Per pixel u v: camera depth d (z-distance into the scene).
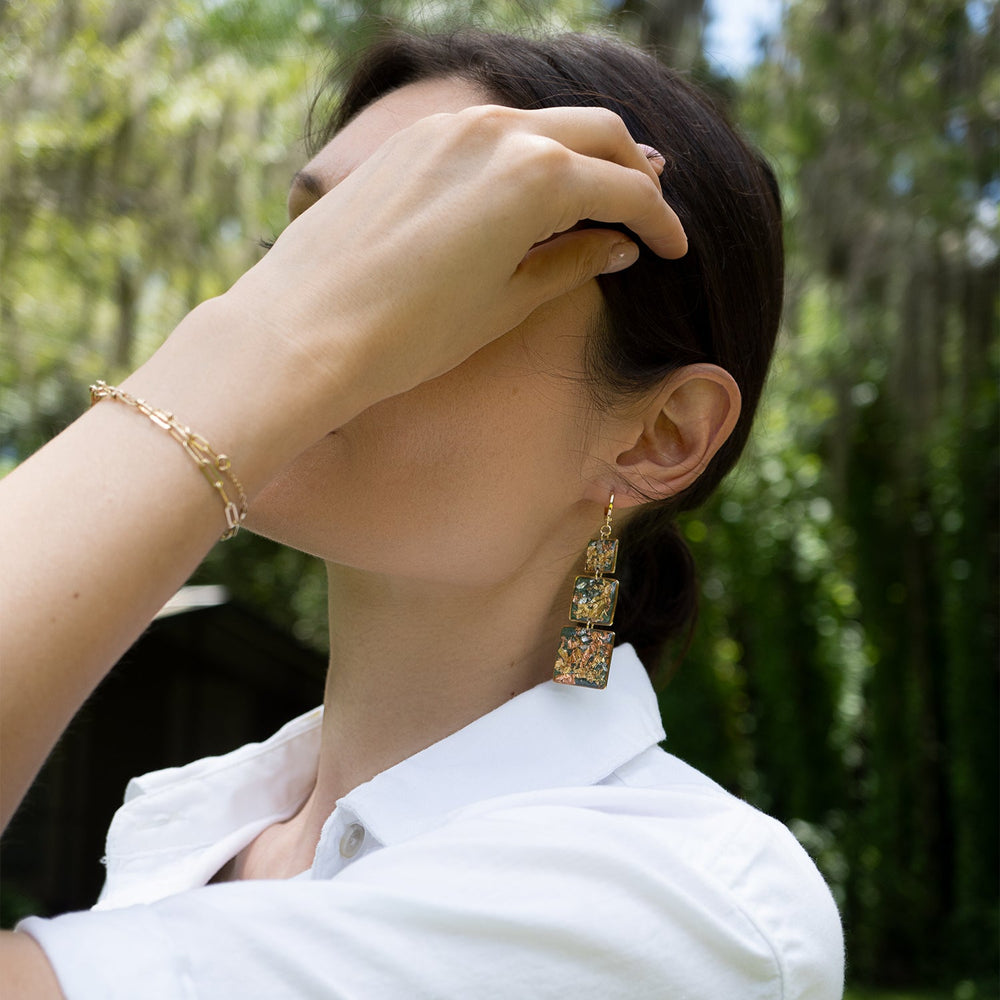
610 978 0.71
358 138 0.93
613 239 0.84
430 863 0.73
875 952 9.44
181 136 5.36
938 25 6.00
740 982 0.76
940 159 5.92
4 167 4.95
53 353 5.70
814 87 6.11
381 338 0.70
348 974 0.67
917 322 6.52
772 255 1.08
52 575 0.61
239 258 5.65
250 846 1.14
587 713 0.94
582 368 0.90
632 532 1.09
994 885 9.38
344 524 0.85
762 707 9.68
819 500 9.52
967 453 9.23
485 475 0.86
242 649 8.91
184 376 0.67
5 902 7.61
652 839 0.77
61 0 5.00
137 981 0.64
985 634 9.43
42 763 0.61
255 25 5.66
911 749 9.63
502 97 0.92
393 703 0.98
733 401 0.95
